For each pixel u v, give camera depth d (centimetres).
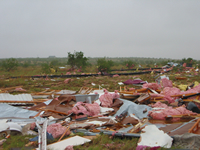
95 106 1026
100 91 1552
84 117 912
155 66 5803
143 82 2100
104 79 2762
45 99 1363
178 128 669
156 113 802
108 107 1089
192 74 3300
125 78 2884
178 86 1585
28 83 2306
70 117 917
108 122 787
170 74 3391
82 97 1209
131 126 751
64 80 2562
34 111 1034
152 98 1174
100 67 3884
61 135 673
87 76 3241
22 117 952
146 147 530
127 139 640
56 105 1097
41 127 753
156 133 587
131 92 1370
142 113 891
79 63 4678
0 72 4059
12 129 737
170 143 552
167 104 1096
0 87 2042
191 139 545
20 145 628
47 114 960
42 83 2367
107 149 580
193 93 1095
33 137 702
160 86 1584
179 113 809
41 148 572
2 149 607
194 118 778
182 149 528
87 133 698
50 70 4006
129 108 953
